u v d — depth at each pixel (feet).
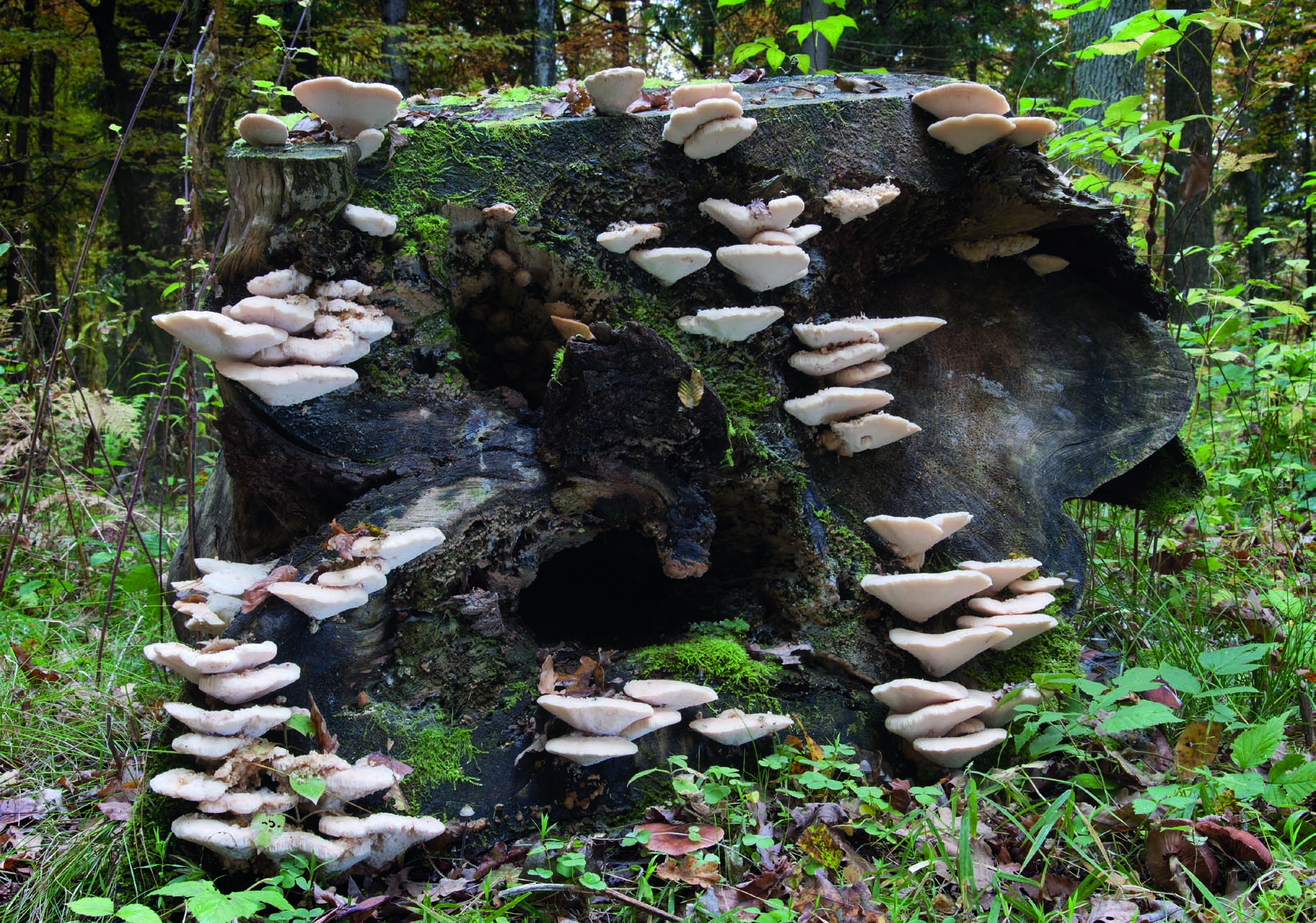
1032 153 12.26
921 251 13.21
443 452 10.62
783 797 10.26
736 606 12.19
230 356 9.40
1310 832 9.53
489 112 12.12
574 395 10.18
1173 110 28.71
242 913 7.04
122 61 38.96
